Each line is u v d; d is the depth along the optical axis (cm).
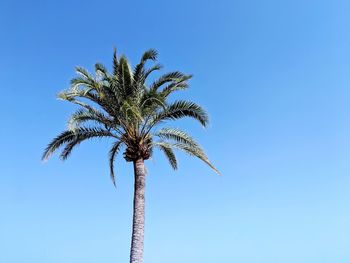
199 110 2352
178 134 2394
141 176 2370
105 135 2420
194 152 2369
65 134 2408
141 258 2230
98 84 2255
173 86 2422
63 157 2473
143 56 2370
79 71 2280
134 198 2334
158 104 2252
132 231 2284
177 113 2381
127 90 2348
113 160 2748
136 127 2388
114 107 2358
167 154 2802
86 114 2333
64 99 2223
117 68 2364
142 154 2395
